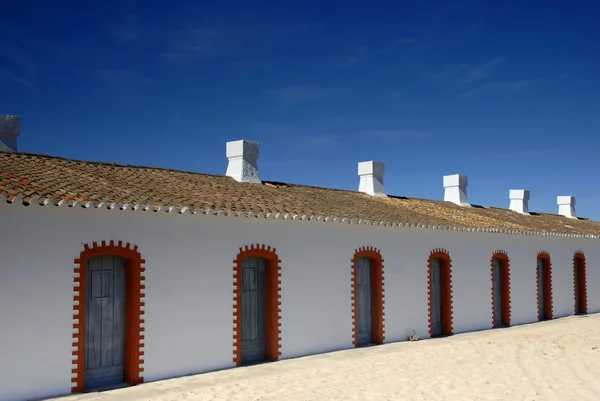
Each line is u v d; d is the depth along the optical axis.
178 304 14.40
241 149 20.64
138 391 12.77
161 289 14.10
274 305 16.55
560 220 34.16
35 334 12.09
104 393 12.58
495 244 25.17
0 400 11.58
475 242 24.08
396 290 20.36
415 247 21.27
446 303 22.50
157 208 13.86
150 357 13.80
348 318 18.61
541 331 22.98
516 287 26.16
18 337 11.89
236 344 15.54
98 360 13.35
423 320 21.28
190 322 14.61
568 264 29.72
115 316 13.70
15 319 11.88
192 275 14.73
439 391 13.29
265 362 16.28
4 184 12.46
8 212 11.91
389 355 17.31
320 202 20.17
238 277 15.70
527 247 27.05
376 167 26.06
